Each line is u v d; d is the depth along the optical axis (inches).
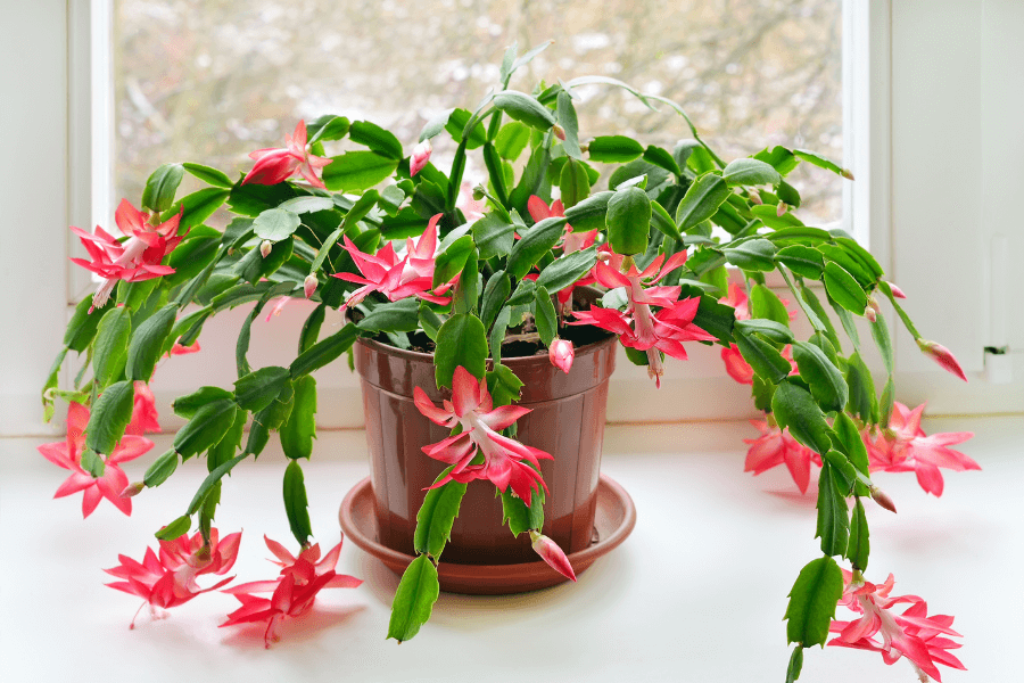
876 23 52.0
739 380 49.5
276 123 53.1
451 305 40.8
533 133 45.8
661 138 54.2
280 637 42.0
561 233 38.8
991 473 50.4
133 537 46.7
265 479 50.7
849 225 54.7
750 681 40.2
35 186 50.9
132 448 44.6
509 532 43.0
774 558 45.5
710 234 45.3
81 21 50.6
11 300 51.3
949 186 52.9
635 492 49.6
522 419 42.1
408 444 42.7
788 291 52.8
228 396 40.6
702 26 53.7
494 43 53.3
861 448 39.8
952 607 42.9
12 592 43.8
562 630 42.2
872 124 52.5
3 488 49.4
